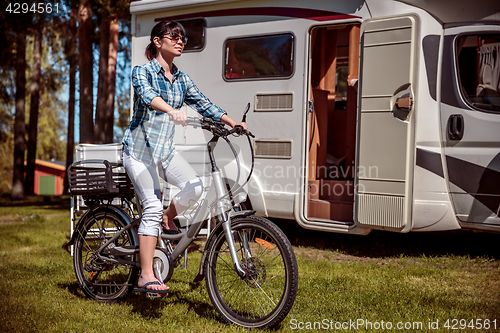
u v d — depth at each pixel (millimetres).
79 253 3580
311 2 5082
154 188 2998
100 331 2895
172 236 3131
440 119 4582
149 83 2939
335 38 5957
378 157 4703
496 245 5344
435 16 4590
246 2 5441
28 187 15539
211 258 3006
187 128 5625
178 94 3051
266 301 2938
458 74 4551
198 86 5734
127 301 3439
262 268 2906
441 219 4578
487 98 4496
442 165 4570
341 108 6539
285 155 5203
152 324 3004
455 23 4578
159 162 3043
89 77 11305
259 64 5363
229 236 2881
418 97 4535
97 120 12188
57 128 28219
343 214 5160
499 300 3436
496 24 4484
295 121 5152
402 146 4566
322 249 5348
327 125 6004
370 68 4750
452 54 4566
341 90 7883
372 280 3963
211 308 3238
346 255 5059
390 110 4633
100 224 3461
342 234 6172
